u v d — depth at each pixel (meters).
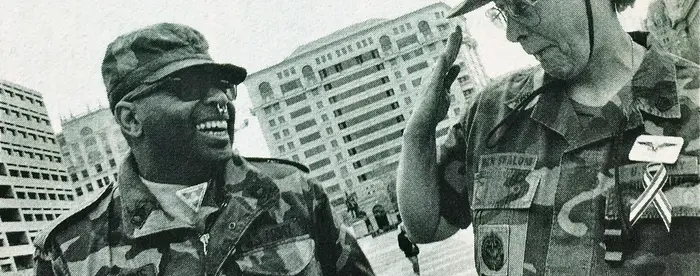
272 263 2.16
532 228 1.73
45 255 2.18
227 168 2.25
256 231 2.19
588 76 1.65
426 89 1.95
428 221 1.97
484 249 1.86
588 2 1.57
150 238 2.14
